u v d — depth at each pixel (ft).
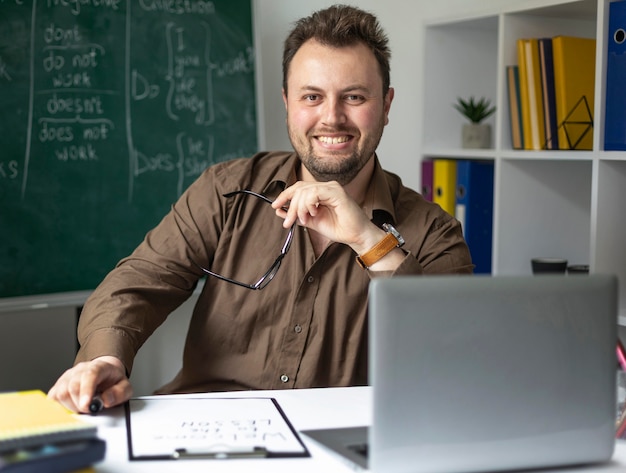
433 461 3.02
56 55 8.01
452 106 9.75
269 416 3.88
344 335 5.49
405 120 10.25
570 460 3.22
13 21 7.78
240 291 5.57
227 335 5.55
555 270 8.46
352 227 4.79
